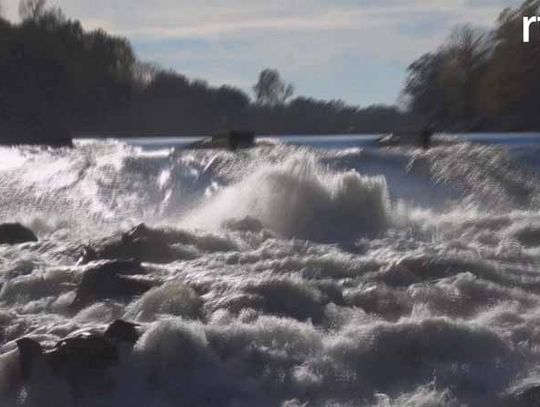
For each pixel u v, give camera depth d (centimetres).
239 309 2089
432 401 1703
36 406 1767
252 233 2841
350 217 3164
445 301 2156
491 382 1761
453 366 1809
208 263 2491
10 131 11381
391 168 4281
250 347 1847
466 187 4022
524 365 1819
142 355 1819
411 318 1952
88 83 12194
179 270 2405
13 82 11725
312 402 1728
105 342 1825
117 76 12475
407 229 3083
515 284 2323
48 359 1819
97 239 2764
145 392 1772
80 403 1761
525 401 1700
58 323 2108
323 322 2041
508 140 5084
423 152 4362
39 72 11956
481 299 2172
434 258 2422
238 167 4369
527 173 4053
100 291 2250
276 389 1764
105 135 12075
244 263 2495
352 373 1798
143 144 6719
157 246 2609
